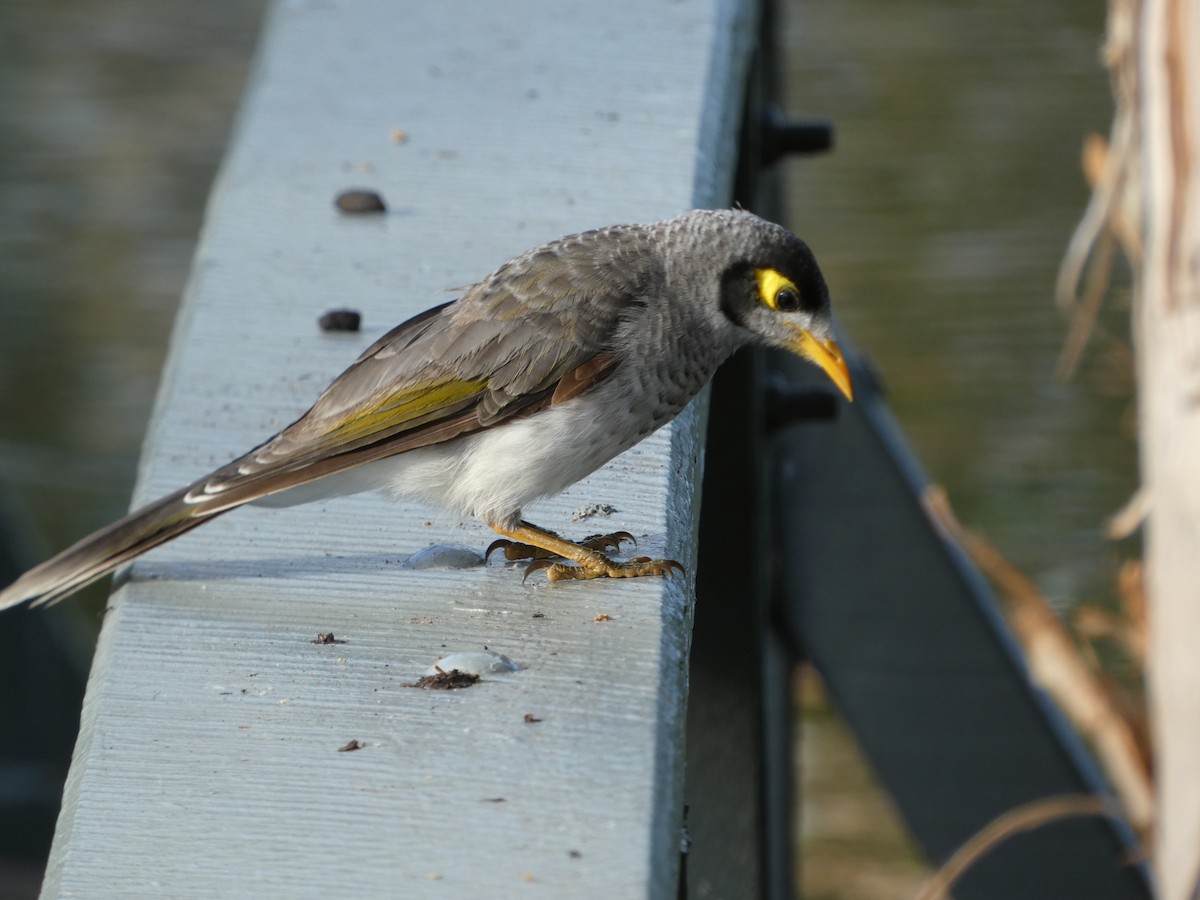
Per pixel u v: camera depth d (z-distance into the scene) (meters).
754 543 10.54
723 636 10.52
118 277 21.95
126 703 6.03
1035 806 13.04
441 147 10.10
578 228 9.23
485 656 6.30
